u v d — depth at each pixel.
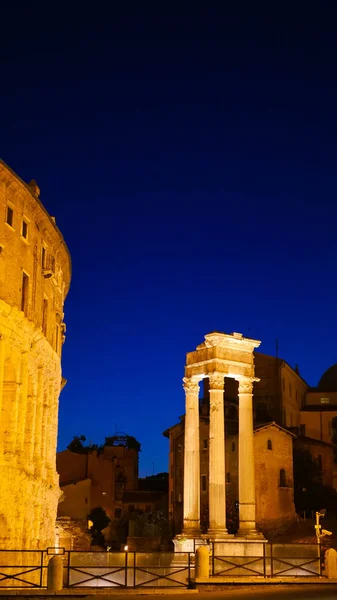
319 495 102.62
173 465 104.00
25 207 50.44
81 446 141.25
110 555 38.56
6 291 47.12
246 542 47.34
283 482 96.69
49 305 57.44
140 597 32.41
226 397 109.75
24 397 49.28
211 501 49.56
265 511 94.12
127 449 136.12
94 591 33.53
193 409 52.34
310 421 122.88
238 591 35.94
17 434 48.53
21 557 47.41
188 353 53.34
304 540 84.75
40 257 53.81
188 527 49.84
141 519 106.19
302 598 31.58
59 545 76.88
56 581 33.66
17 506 47.59
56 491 60.06
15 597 31.22
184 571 42.00
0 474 45.09
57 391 62.78
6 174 46.75
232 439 97.38
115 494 128.62
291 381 122.06
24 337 49.22
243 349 53.03
